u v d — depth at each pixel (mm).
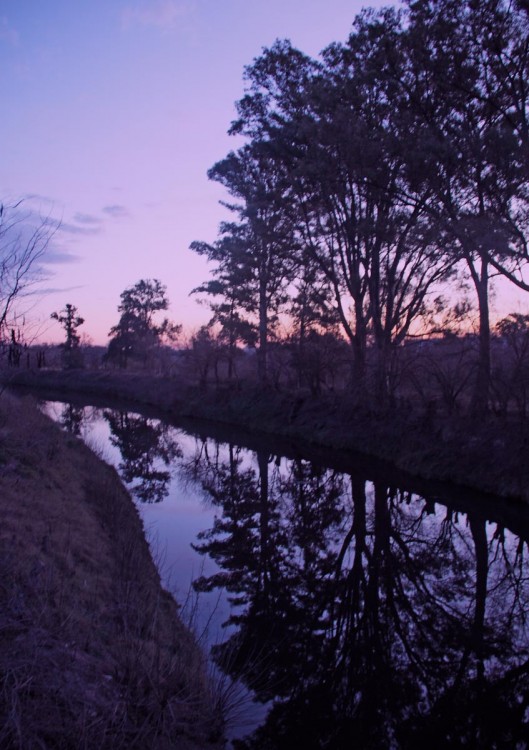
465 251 17109
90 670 5086
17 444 13180
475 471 17578
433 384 26891
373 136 18016
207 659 6965
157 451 27281
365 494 18109
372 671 7656
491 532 14242
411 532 14695
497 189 15516
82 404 48656
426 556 12961
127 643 5879
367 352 28078
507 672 7758
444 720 6535
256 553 12797
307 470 22031
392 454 22031
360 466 21953
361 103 19297
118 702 4688
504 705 6922
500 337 22672
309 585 11062
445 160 15734
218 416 38031
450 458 18906
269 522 15844
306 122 19719
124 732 4441
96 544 9398
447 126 16781
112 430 34000
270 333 38219
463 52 16078
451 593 10812
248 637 8328
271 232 24969
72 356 72438
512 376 19578
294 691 6875
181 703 5219
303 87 22766
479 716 6668
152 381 54969
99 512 12055
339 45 20016
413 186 17859
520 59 15633
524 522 14695
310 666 7664
